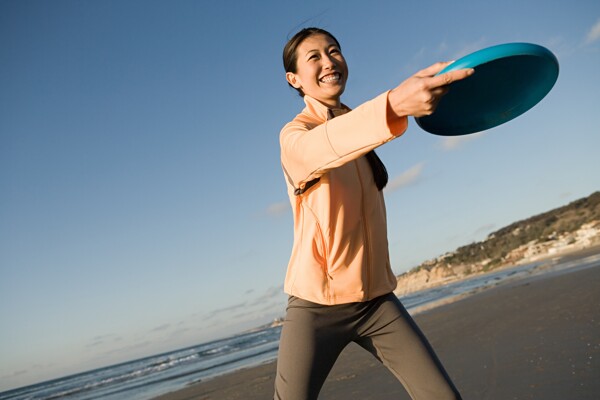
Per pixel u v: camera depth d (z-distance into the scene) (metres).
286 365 1.75
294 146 1.28
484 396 3.40
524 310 7.59
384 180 1.82
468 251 122.62
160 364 33.34
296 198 1.72
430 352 1.85
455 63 0.96
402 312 1.89
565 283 10.12
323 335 1.77
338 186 1.68
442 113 1.33
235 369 11.49
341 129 1.10
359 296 1.77
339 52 1.81
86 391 22.95
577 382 3.20
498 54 0.97
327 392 4.75
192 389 8.37
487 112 1.36
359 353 7.29
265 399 5.75
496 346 5.16
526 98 1.33
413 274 129.75
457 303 14.90
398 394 4.07
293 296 1.81
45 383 70.06
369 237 1.78
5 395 50.88
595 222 60.22
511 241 98.25
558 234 74.94
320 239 1.70
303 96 1.90
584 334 4.53
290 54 1.81
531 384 3.39
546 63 1.14
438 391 1.79
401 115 0.99
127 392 13.51
